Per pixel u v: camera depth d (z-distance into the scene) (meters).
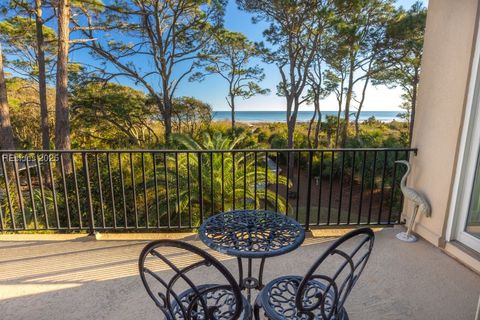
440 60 2.53
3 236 2.68
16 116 13.14
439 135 2.52
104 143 13.52
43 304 1.80
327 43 11.78
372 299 1.85
